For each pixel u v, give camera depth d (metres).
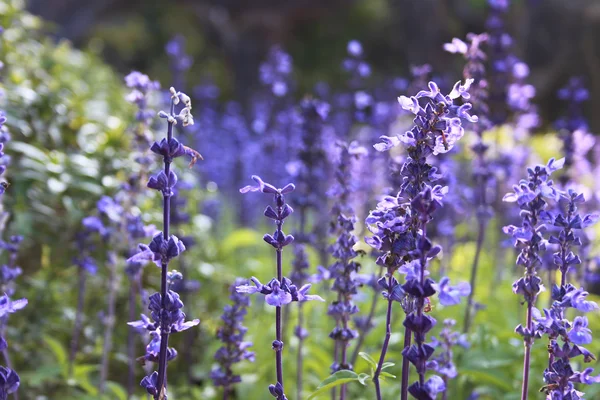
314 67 5.59
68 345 1.06
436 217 1.12
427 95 0.65
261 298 1.22
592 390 0.86
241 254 1.63
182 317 0.66
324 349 1.00
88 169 1.03
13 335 0.98
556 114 3.61
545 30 3.59
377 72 4.95
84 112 1.20
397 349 0.97
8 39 1.21
